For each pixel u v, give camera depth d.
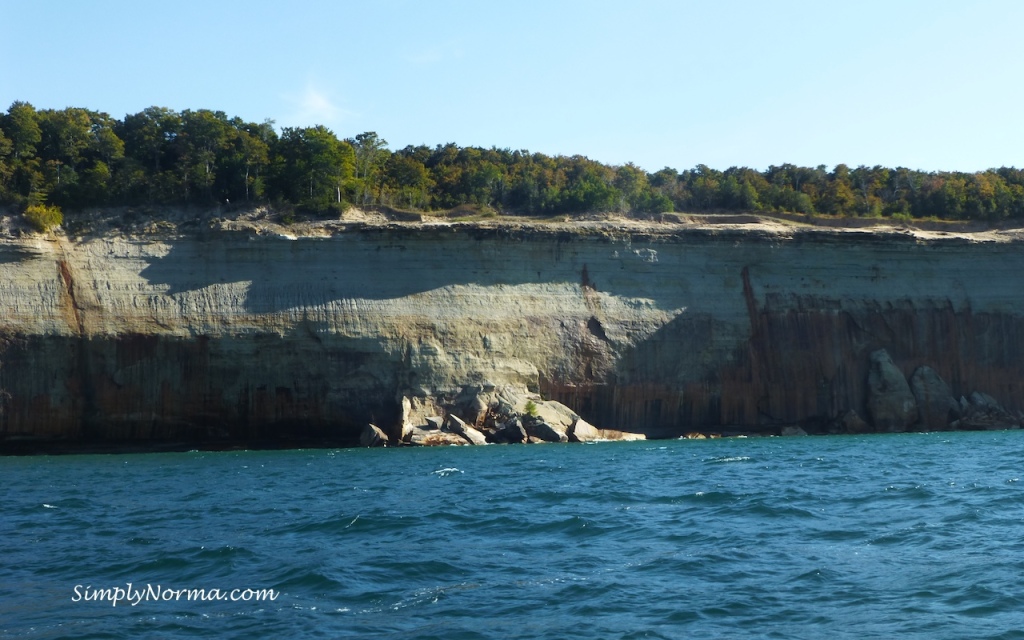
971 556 28.31
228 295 86.75
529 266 92.19
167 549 31.88
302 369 85.38
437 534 33.59
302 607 24.64
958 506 36.88
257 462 67.88
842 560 28.38
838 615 23.30
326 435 85.38
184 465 66.56
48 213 88.00
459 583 26.69
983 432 89.94
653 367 91.19
